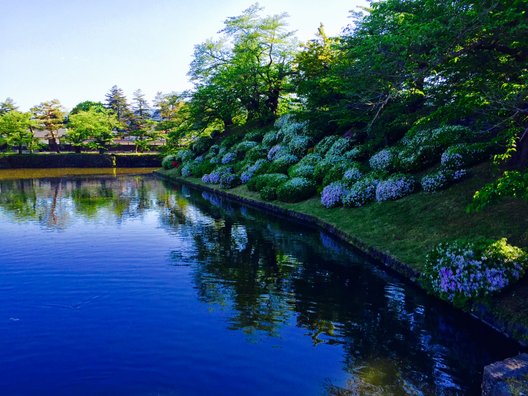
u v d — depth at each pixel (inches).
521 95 298.4
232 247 500.7
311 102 960.9
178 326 284.2
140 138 2411.4
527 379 192.1
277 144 1115.3
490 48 346.3
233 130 1610.5
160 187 1272.1
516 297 272.7
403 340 262.2
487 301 280.2
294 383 217.9
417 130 638.5
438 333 270.7
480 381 218.5
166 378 223.3
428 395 206.5
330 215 601.6
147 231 602.9
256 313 304.7
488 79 381.1
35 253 481.1
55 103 2186.3
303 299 330.3
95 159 2135.8
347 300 326.6
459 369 229.6
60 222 679.7
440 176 494.3
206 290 353.7
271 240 533.0
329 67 946.1
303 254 461.1
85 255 470.3
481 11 324.5
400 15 519.2
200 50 1528.1
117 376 225.3
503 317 263.9
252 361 238.2
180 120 2048.5
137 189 1210.6
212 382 219.3
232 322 289.9
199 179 1333.7
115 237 564.1
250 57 1366.9
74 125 2198.6
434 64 342.0
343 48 740.0
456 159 509.4
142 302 327.9
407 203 509.4
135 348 254.8
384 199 549.6
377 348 252.4
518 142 442.6
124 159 2202.3
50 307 321.1
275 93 1427.2
